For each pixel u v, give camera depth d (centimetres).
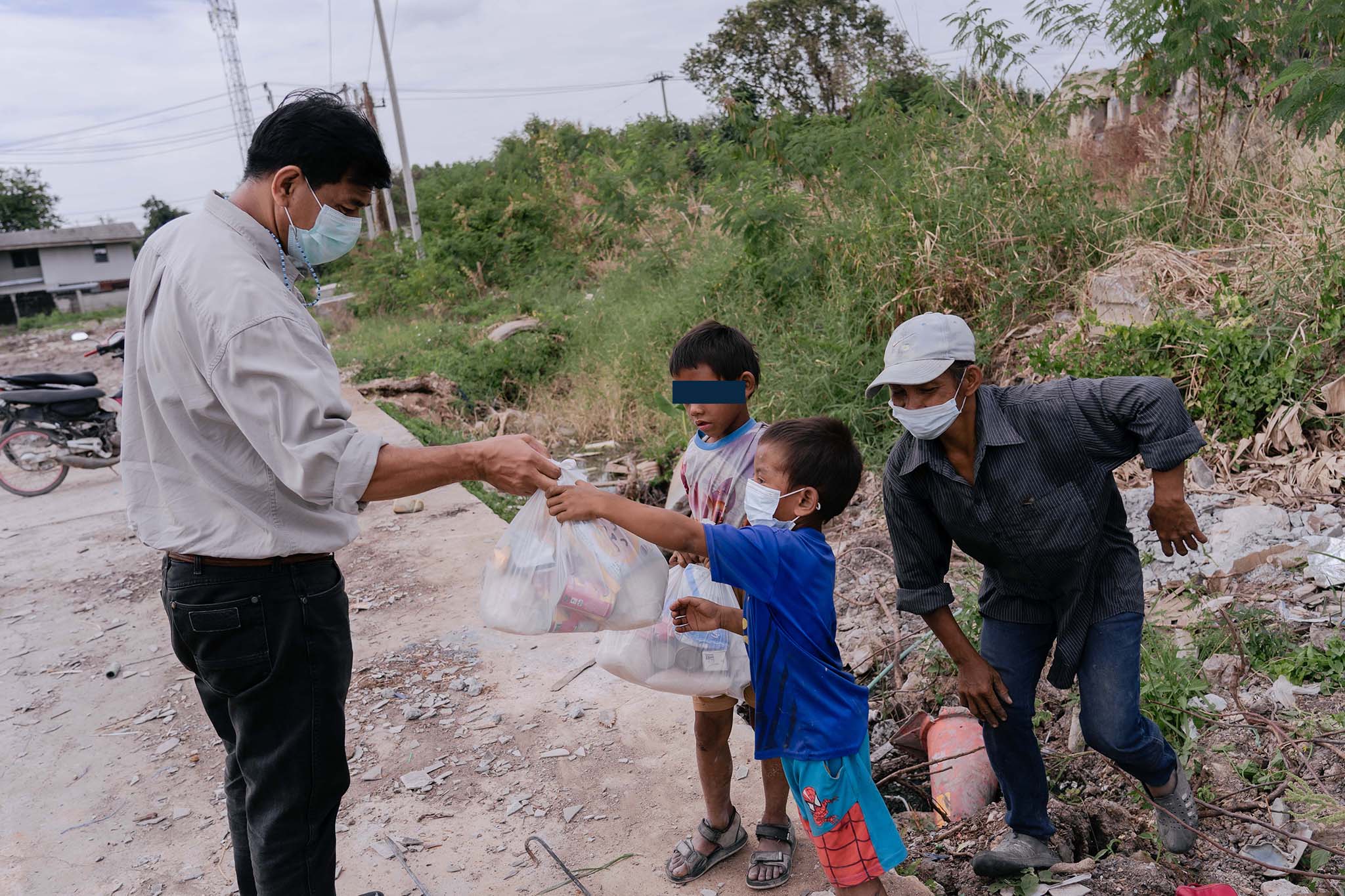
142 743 395
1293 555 423
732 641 254
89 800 356
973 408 241
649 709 379
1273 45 641
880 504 606
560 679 411
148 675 457
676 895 272
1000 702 263
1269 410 519
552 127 2584
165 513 208
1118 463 243
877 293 759
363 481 193
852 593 506
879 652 434
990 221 735
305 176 205
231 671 210
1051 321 683
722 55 3006
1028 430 237
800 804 231
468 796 332
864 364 723
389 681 422
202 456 202
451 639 457
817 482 217
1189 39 635
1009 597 266
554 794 328
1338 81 504
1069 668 257
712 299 966
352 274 2328
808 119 1009
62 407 839
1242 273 595
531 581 228
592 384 1108
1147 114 837
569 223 2064
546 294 1662
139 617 530
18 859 321
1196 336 550
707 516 261
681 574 265
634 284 1327
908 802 357
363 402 1027
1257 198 666
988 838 302
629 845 297
